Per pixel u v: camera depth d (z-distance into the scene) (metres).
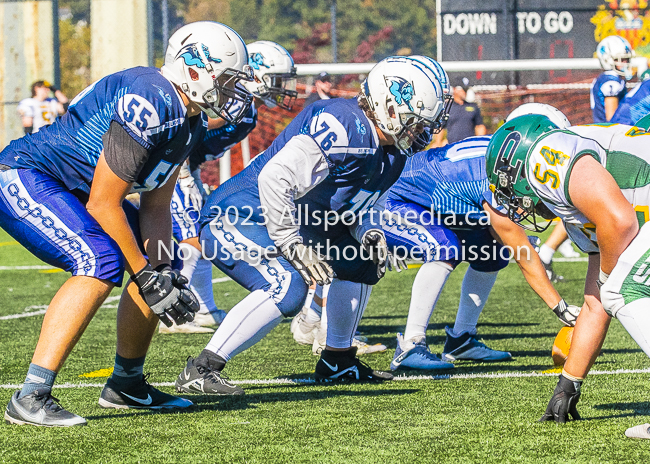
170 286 11.09
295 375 14.91
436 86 11.87
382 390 13.52
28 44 47.91
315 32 94.38
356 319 14.23
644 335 9.55
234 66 11.09
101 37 41.38
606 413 11.66
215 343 12.60
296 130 12.25
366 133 11.96
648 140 9.88
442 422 11.28
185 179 19.05
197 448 10.14
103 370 15.32
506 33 48.03
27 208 10.95
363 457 9.71
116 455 9.88
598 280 10.30
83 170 11.12
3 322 20.89
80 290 10.95
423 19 106.06
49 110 35.56
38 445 10.27
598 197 9.45
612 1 48.06
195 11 105.81
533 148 10.04
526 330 19.48
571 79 48.94
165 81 10.90
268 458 9.72
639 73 34.72
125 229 10.82
